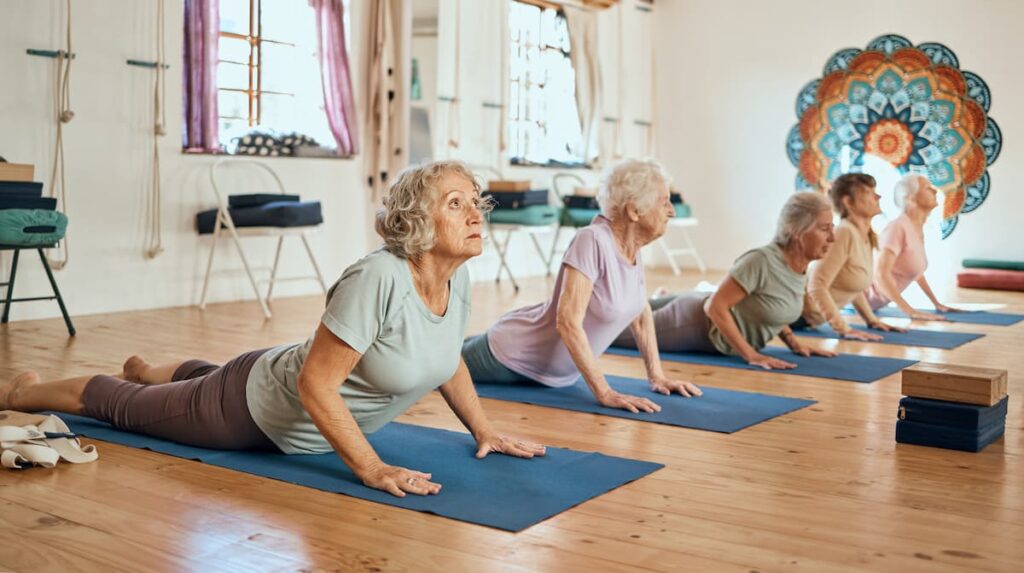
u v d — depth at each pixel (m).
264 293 7.19
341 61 7.44
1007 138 8.95
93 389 3.09
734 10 10.19
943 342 5.38
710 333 4.76
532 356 3.93
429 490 2.51
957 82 9.12
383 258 2.52
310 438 2.80
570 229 9.84
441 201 2.48
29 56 5.80
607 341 3.90
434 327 2.62
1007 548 2.19
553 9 9.46
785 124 10.00
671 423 3.39
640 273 3.78
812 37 9.80
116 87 6.21
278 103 7.30
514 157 9.23
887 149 9.50
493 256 8.98
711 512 2.42
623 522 2.34
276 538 2.20
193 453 2.85
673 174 10.66
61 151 5.96
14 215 5.02
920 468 2.85
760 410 3.60
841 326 5.36
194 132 6.62
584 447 3.06
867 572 2.04
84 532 2.23
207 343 5.12
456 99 8.48
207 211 6.61
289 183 7.25
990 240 9.08
